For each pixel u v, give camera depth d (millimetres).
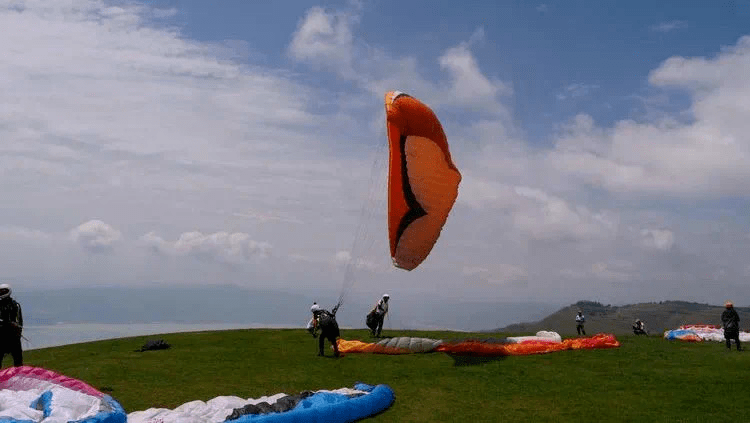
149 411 11273
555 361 19047
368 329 30172
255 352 20391
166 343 21422
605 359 19438
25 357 20328
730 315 22047
